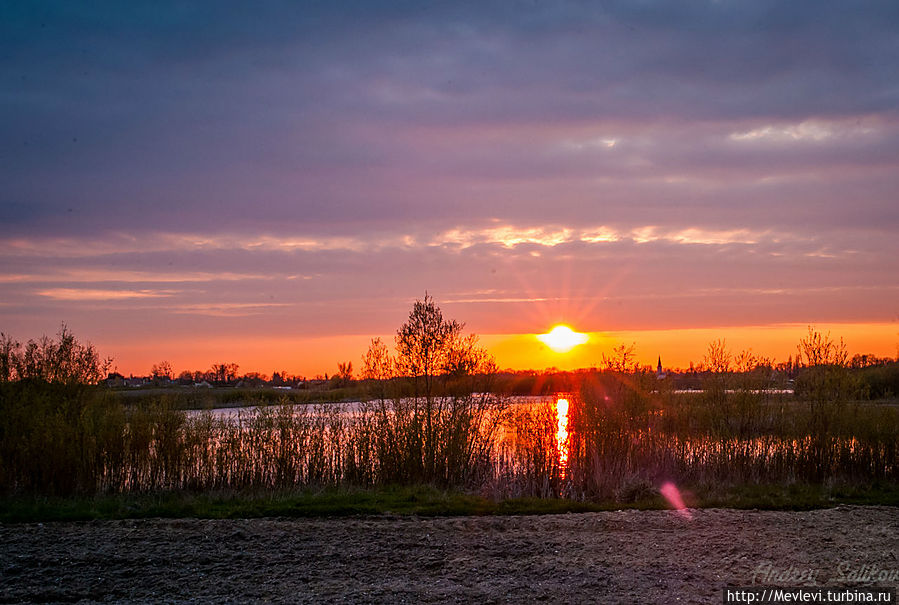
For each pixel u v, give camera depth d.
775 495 12.97
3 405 14.20
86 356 15.77
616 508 11.93
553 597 7.43
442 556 8.90
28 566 8.52
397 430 14.61
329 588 7.77
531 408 15.00
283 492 13.23
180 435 14.21
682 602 7.28
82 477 13.23
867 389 15.82
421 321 15.64
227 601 7.40
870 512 11.36
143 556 8.85
